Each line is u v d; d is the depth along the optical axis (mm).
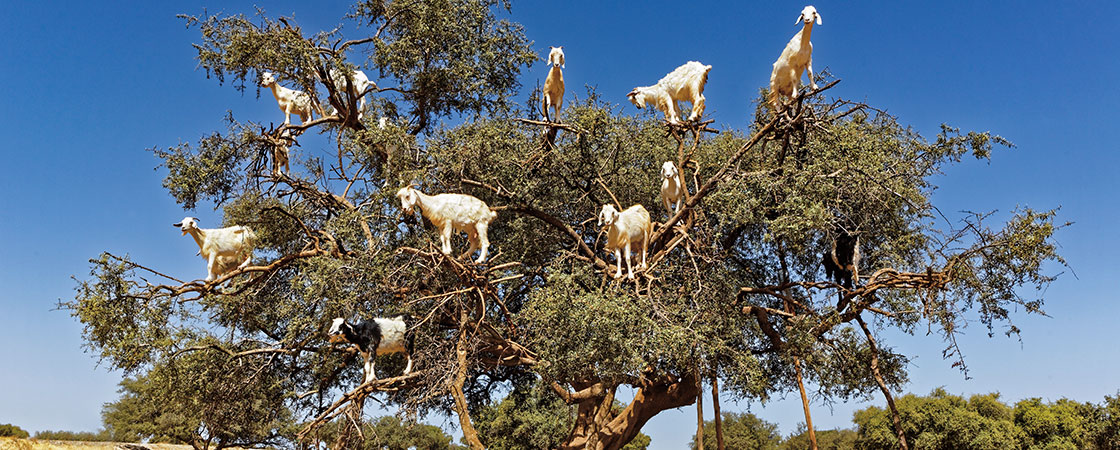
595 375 14609
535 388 20391
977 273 15352
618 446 19141
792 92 15984
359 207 16625
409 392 15438
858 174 15258
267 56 17062
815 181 15141
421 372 14836
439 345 14938
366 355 14273
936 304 14930
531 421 36969
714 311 15820
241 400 17281
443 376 14836
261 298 18094
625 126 18859
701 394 17891
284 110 20250
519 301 19422
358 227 16125
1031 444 31625
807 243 17203
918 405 30594
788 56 15797
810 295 18203
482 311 14977
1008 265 14977
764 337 19125
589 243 19406
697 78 17109
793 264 19938
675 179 16562
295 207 17953
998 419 31562
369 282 14938
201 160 17984
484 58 19953
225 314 17750
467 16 19859
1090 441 31453
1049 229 14398
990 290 15477
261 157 18391
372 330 14414
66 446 23719
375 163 17781
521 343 15938
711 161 19219
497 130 16781
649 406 19250
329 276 14680
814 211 14094
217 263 16172
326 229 16656
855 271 15898
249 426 19281
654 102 18203
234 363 16516
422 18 18641
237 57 17297
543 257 18797
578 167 18125
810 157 16672
